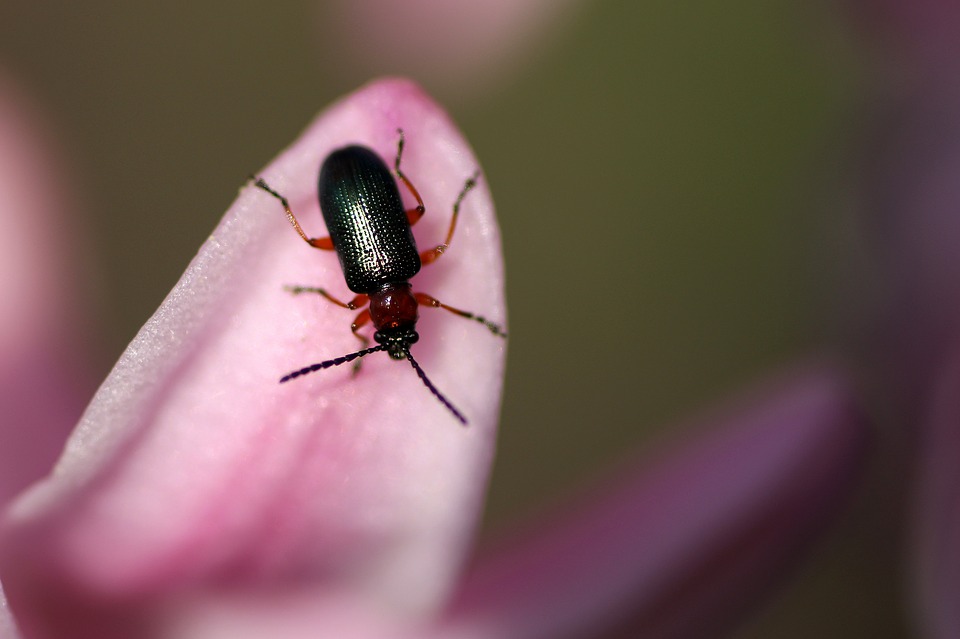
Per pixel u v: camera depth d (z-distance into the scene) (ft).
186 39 0.32
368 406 0.24
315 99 0.33
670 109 0.34
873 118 0.31
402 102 0.23
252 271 0.23
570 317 0.33
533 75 0.33
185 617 0.25
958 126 0.30
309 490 0.24
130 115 0.32
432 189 0.23
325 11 0.32
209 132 0.32
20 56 0.32
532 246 0.33
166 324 0.23
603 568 0.26
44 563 0.24
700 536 0.26
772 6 0.33
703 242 0.33
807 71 0.33
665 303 0.33
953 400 0.26
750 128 0.33
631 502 0.26
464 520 0.24
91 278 0.28
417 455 0.24
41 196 0.28
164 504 0.24
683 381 0.32
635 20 0.34
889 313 0.30
